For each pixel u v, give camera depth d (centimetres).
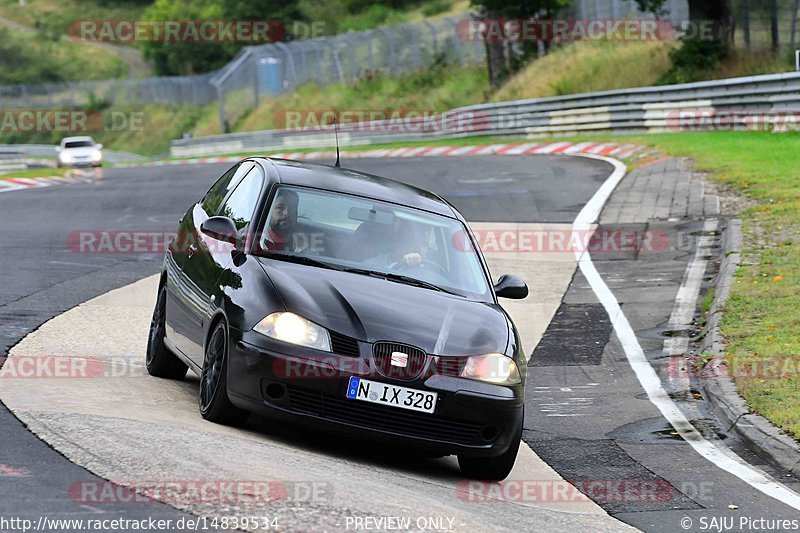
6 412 2102
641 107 11388
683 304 4216
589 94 12162
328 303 2173
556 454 2520
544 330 3884
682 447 2602
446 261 2494
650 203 6481
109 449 1875
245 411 2219
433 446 2119
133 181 9356
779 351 3306
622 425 2794
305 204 2502
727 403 2888
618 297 4375
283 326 2108
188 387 2689
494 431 2159
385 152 11856
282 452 2056
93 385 2503
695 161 7975
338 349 2098
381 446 2405
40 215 6525
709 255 5025
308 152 13300
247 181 2683
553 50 17050
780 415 2692
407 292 2309
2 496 1587
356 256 2406
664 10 14612
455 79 19700
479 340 2212
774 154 7781
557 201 6869
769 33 12469
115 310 3681
